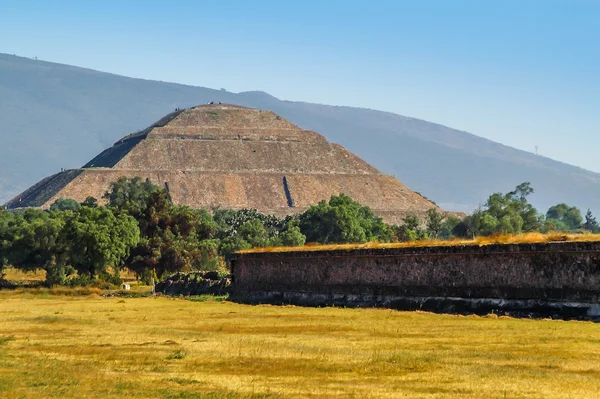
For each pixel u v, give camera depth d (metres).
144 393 56.22
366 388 56.06
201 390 56.84
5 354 74.06
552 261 95.81
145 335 86.69
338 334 83.69
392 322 93.44
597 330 79.31
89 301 152.00
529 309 96.50
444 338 77.81
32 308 129.75
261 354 70.94
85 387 58.53
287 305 130.75
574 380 56.19
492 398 51.94
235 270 151.50
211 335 85.62
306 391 55.62
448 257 108.12
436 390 54.69
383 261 118.44
